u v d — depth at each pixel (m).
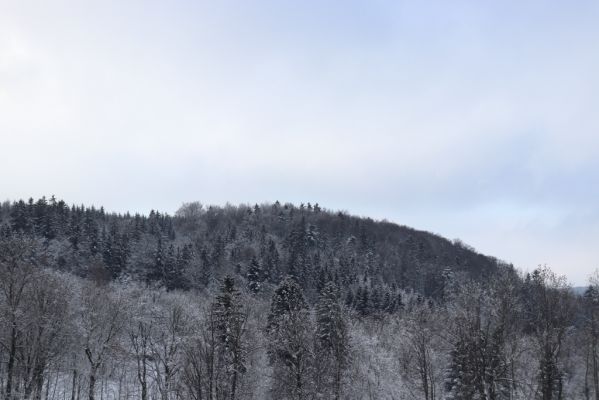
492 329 43.25
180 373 45.94
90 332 48.38
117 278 101.69
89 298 52.47
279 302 56.53
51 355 47.34
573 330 51.97
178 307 53.16
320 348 51.09
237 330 41.91
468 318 42.47
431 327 58.34
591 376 54.50
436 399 56.38
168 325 51.00
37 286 48.19
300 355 45.28
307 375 46.00
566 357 51.22
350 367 54.19
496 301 43.44
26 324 45.28
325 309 55.75
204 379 41.19
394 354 66.56
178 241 165.38
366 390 55.59
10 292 44.62
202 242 167.38
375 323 80.69
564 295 45.78
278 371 48.31
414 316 62.66
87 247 118.88
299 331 46.38
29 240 57.88
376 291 116.12
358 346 57.81
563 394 49.78
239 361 41.81
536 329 46.19
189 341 45.03
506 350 43.97
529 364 48.28
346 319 57.53
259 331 57.31
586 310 53.06
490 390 39.88
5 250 47.34
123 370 55.09
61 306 49.00
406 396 58.09
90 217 145.50
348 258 163.88
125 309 51.84
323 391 47.91
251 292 98.56
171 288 114.44
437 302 118.44
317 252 163.12
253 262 110.44
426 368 53.62
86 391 54.34
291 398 44.62
